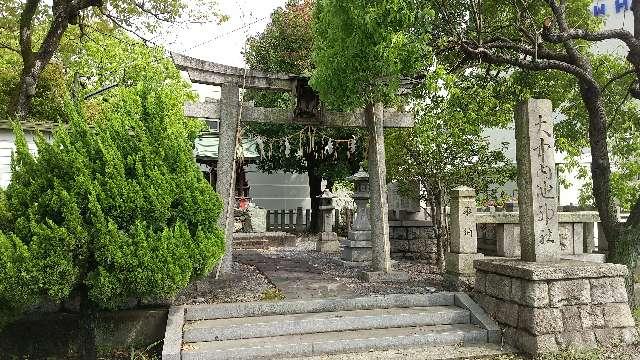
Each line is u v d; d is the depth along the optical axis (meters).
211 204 6.58
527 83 10.21
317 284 8.75
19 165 6.21
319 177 19.89
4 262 5.37
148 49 17.64
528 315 6.32
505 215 9.45
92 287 5.79
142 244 5.70
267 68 17.50
